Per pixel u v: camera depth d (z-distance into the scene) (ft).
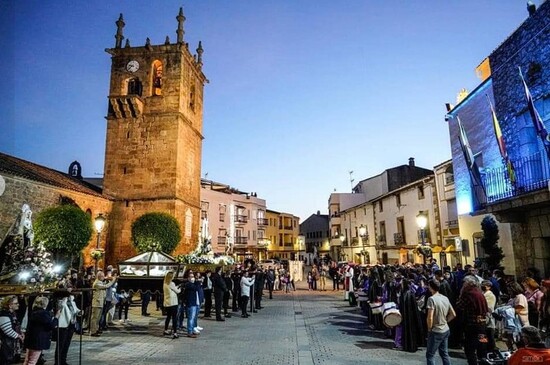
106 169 91.25
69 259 64.64
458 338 31.60
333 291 89.15
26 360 22.29
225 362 28.25
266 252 211.82
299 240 258.98
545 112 38.40
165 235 77.66
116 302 43.75
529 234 43.45
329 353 30.66
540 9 38.75
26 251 37.22
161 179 89.04
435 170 82.84
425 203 88.48
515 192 41.60
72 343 34.55
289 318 49.16
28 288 30.76
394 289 37.32
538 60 39.29
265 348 32.60
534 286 28.94
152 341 35.53
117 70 96.07
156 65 98.63
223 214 176.86
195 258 65.31
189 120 99.86
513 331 25.72
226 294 51.16
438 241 81.61
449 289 32.22
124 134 92.17
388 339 35.88
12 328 24.17
